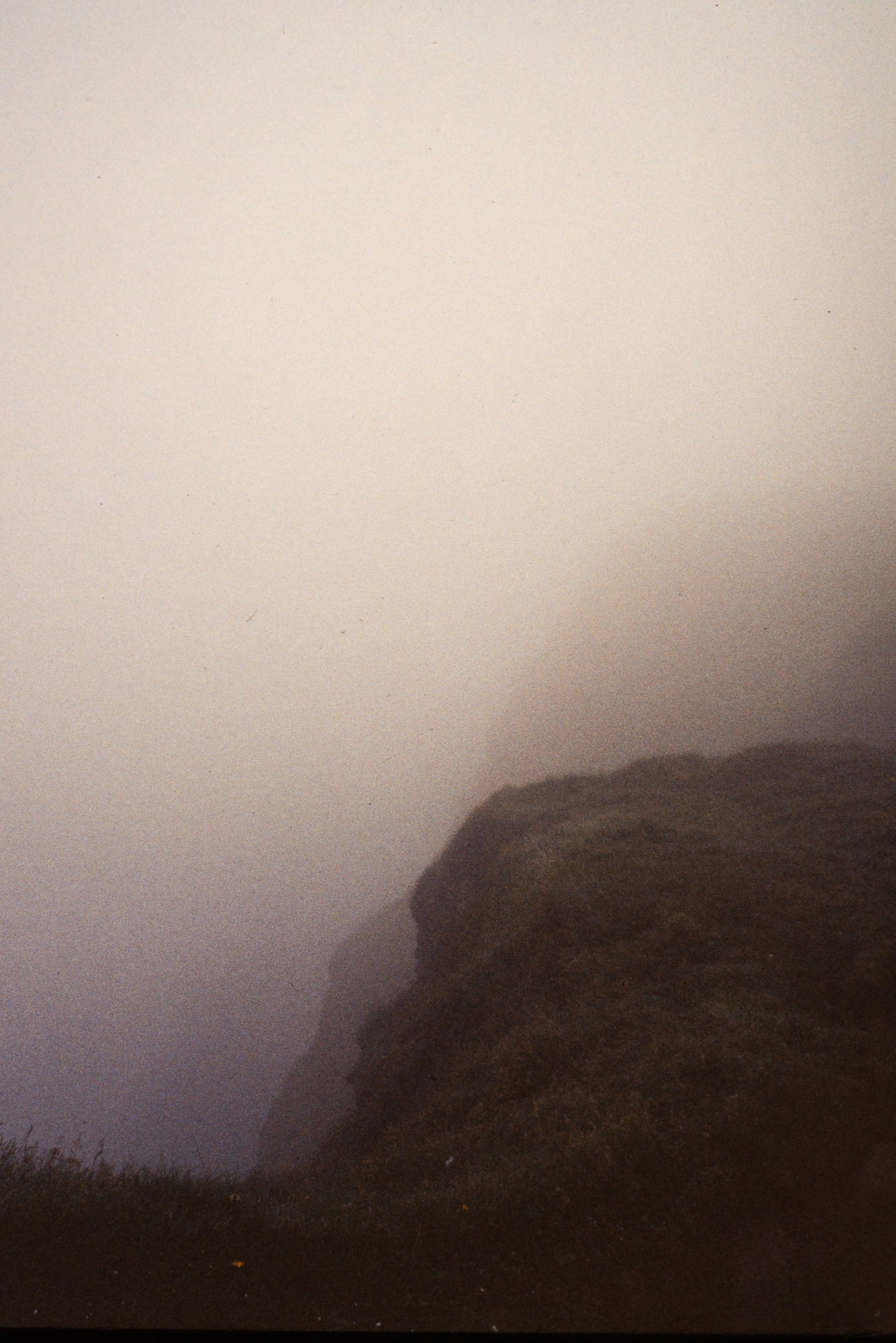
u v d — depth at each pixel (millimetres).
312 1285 5977
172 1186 7449
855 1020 9539
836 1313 5094
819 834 16594
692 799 21562
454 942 18797
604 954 12875
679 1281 5625
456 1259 6203
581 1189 6840
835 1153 6668
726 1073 8398
